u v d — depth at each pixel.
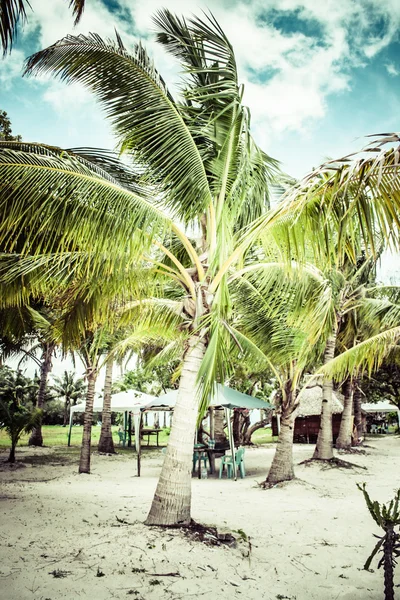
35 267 6.62
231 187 6.65
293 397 11.60
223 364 5.63
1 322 10.44
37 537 5.45
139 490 10.20
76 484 11.24
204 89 5.91
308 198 4.15
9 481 11.48
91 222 5.38
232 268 7.78
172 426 6.37
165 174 5.78
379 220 3.76
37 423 16.84
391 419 41.97
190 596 4.02
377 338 9.64
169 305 9.10
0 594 3.78
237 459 13.38
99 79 5.68
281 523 7.05
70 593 3.90
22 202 5.08
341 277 13.76
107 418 21.89
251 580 4.52
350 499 9.25
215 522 6.89
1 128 12.53
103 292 6.81
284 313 9.04
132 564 4.62
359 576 4.75
